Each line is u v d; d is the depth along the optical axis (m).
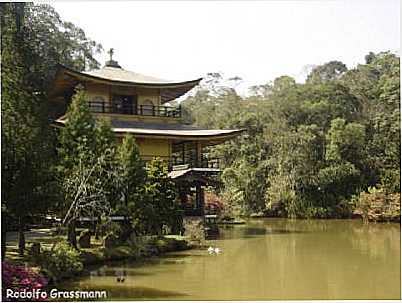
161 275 16.25
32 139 15.07
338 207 38.22
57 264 14.79
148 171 20.81
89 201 17.56
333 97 43.59
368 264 19.17
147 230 20.23
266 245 23.80
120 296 13.53
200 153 28.36
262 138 42.88
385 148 39.53
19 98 15.62
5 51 16.20
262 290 14.62
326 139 40.06
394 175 36.38
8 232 20.84
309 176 39.25
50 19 32.16
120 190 18.64
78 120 18.34
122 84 27.70
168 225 22.45
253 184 41.00
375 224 34.16
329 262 19.41
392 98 40.81
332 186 38.94
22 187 14.30
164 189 20.91
